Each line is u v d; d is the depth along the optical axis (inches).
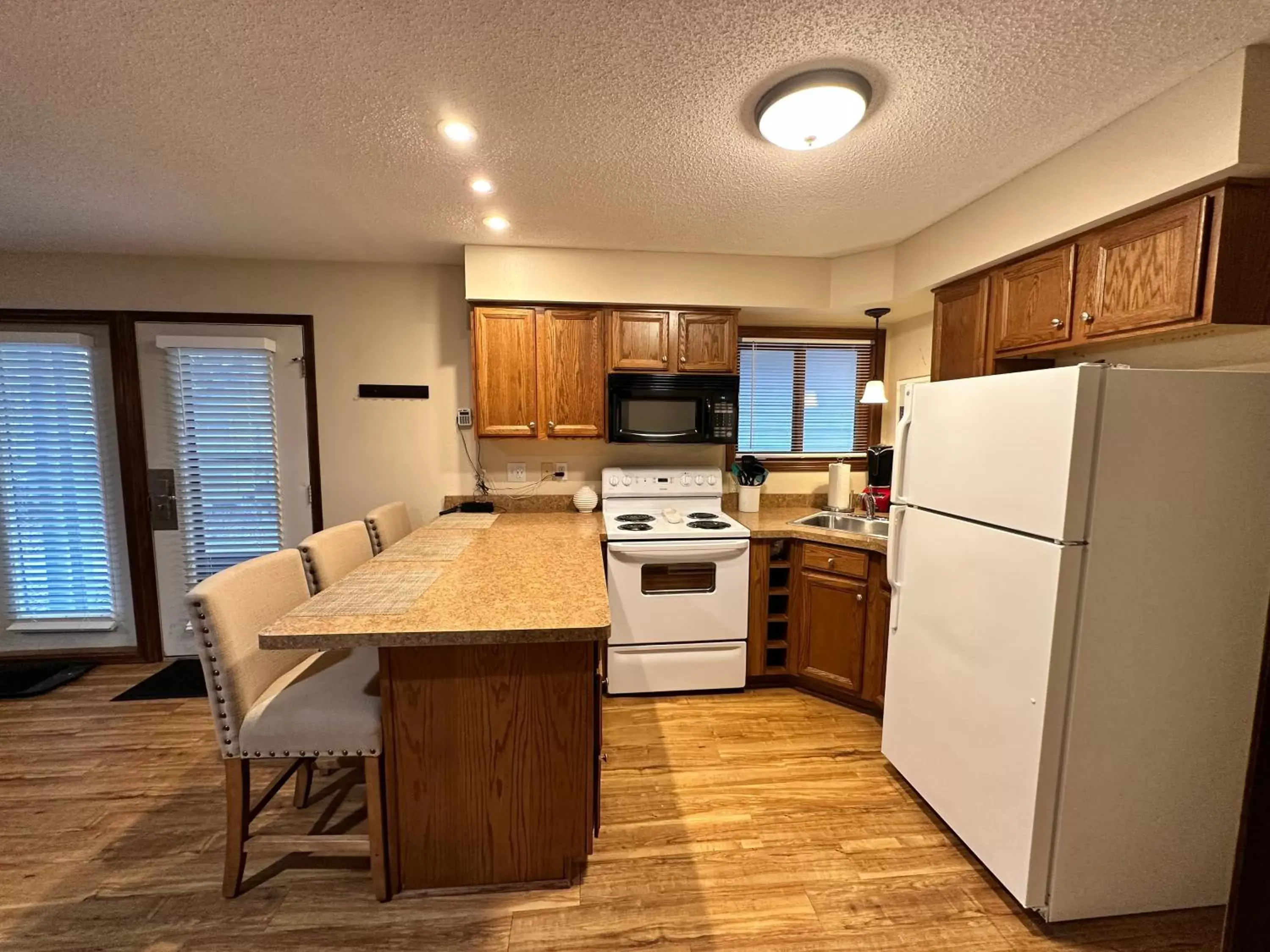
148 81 55.7
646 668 102.1
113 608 116.6
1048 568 51.6
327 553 75.4
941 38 49.6
